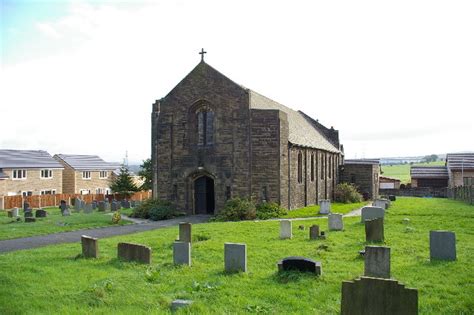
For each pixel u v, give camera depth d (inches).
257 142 1366.9
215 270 569.6
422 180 3019.2
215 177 1411.2
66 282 515.5
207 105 1446.9
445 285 470.9
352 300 343.0
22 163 2417.6
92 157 3179.1
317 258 621.3
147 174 2524.6
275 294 451.5
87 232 1071.0
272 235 862.5
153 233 958.4
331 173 2126.0
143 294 462.0
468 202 1619.1
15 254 717.9
